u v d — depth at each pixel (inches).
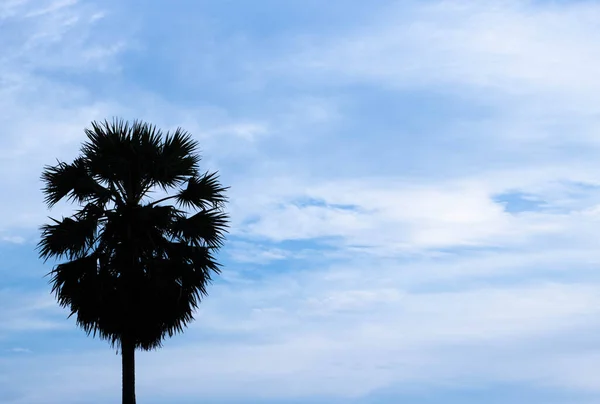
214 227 908.6
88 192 891.4
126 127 914.1
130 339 883.4
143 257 889.5
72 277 877.2
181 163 916.6
